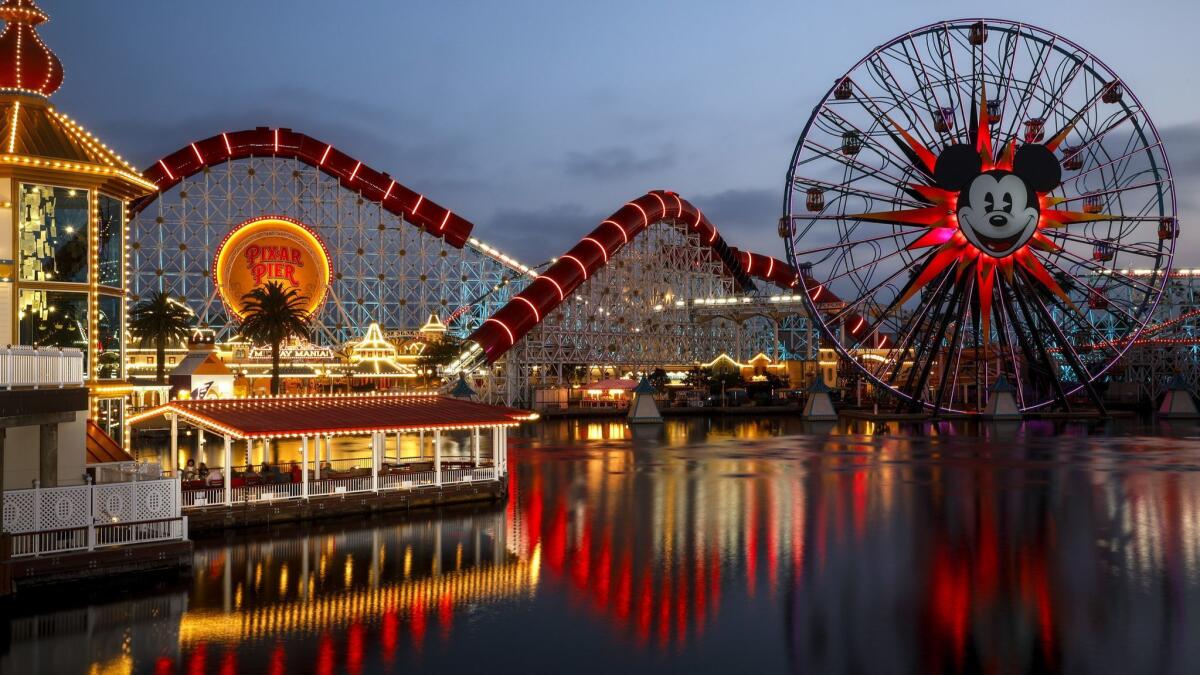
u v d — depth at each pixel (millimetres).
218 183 119062
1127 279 113312
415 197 128000
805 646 29828
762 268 169125
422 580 37156
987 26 107250
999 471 68688
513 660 28656
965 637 30641
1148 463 73188
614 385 127188
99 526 35688
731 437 98250
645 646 29828
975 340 115750
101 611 32656
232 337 121062
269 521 47094
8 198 45562
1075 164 112938
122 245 51375
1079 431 103500
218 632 30812
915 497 56625
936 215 106125
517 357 129750
